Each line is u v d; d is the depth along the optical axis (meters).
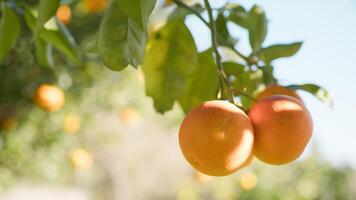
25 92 5.04
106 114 5.88
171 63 1.92
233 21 1.95
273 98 1.38
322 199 8.01
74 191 10.80
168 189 10.71
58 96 4.25
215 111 1.31
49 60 2.27
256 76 1.88
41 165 5.21
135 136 9.07
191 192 7.82
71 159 5.41
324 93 1.69
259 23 1.84
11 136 5.00
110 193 9.43
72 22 4.89
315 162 8.00
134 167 8.86
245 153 1.31
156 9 2.81
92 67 5.25
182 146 1.34
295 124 1.33
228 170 1.31
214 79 1.91
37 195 9.74
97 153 7.96
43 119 5.10
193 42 1.91
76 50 2.09
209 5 1.69
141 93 5.64
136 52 1.62
